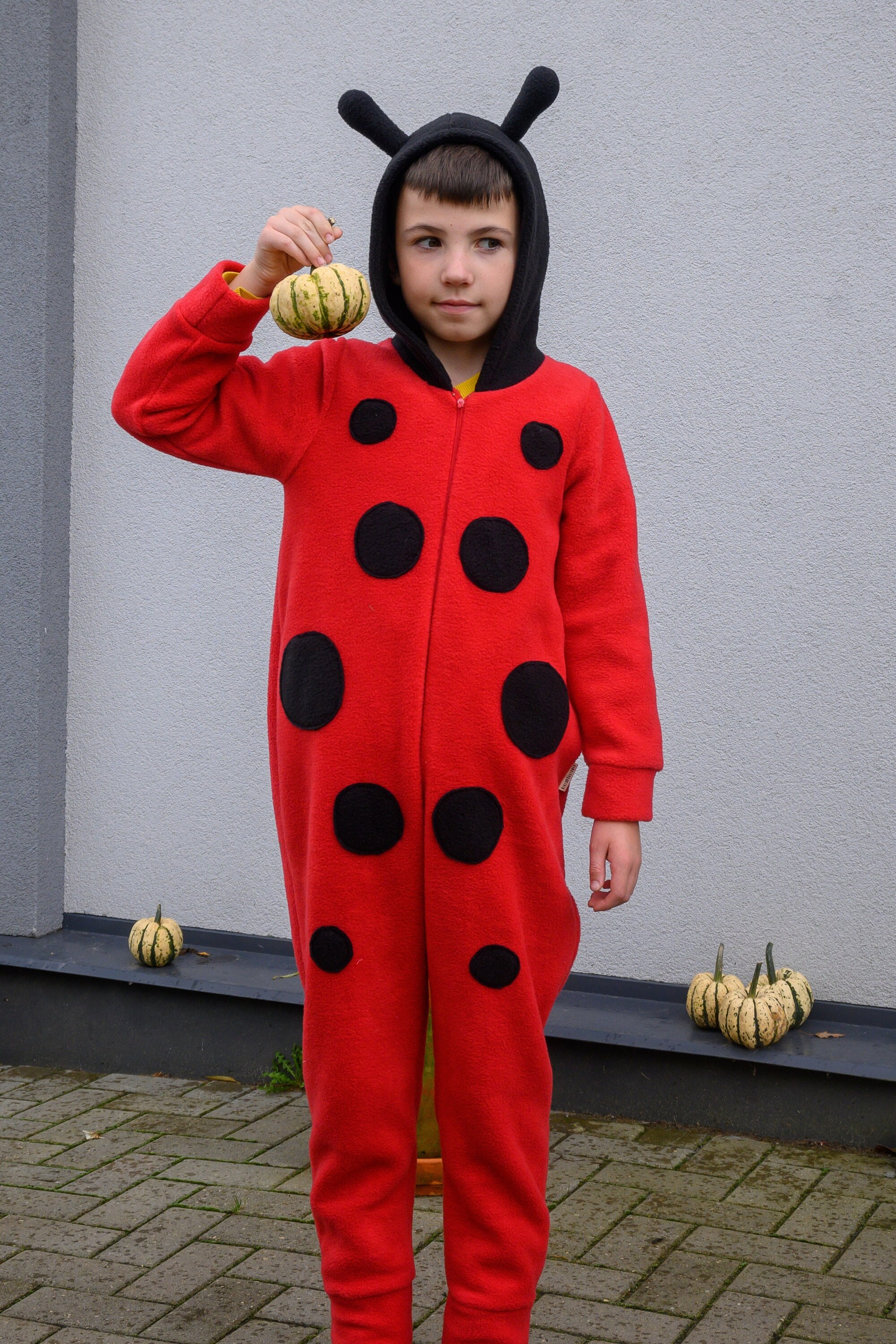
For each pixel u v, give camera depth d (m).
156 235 3.97
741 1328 2.34
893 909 3.43
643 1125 3.31
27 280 3.95
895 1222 2.76
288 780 1.80
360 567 1.76
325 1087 1.75
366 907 1.73
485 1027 1.73
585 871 3.68
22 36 3.91
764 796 3.52
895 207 3.34
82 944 4.00
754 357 3.47
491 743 1.72
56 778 4.12
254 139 3.85
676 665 3.57
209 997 3.70
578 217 3.57
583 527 1.88
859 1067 3.11
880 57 3.33
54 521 4.05
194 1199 2.90
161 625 4.05
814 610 3.46
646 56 3.49
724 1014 3.25
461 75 3.65
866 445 3.40
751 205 3.45
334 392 1.82
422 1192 2.91
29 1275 2.55
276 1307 2.42
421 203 1.74
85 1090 3.64
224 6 3.85
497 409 1.80
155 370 1.72
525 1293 1.78
